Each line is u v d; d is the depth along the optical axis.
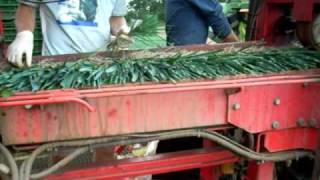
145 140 1.68
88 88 1.55
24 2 1.85
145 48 2.12
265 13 2.36
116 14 2.39
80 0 2.17
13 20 2.71
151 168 1.93
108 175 1.87
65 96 1.46
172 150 2.79
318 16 2.00
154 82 1.62
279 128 1.85
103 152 2.19
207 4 2.77
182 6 2.81
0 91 1.44
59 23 2.16
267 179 2.08
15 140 1.54
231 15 3.82
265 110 1.80
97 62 1.78
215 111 1.73
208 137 1.77
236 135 2.04
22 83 1.55
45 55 2.05
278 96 1.80
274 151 1.91
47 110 1.53
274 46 2.25
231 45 2.27
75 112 1.56
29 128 1.54
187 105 1.68
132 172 1.90
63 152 1.77
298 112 1.86
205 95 1.70
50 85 1.56
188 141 2.78
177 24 2.86
